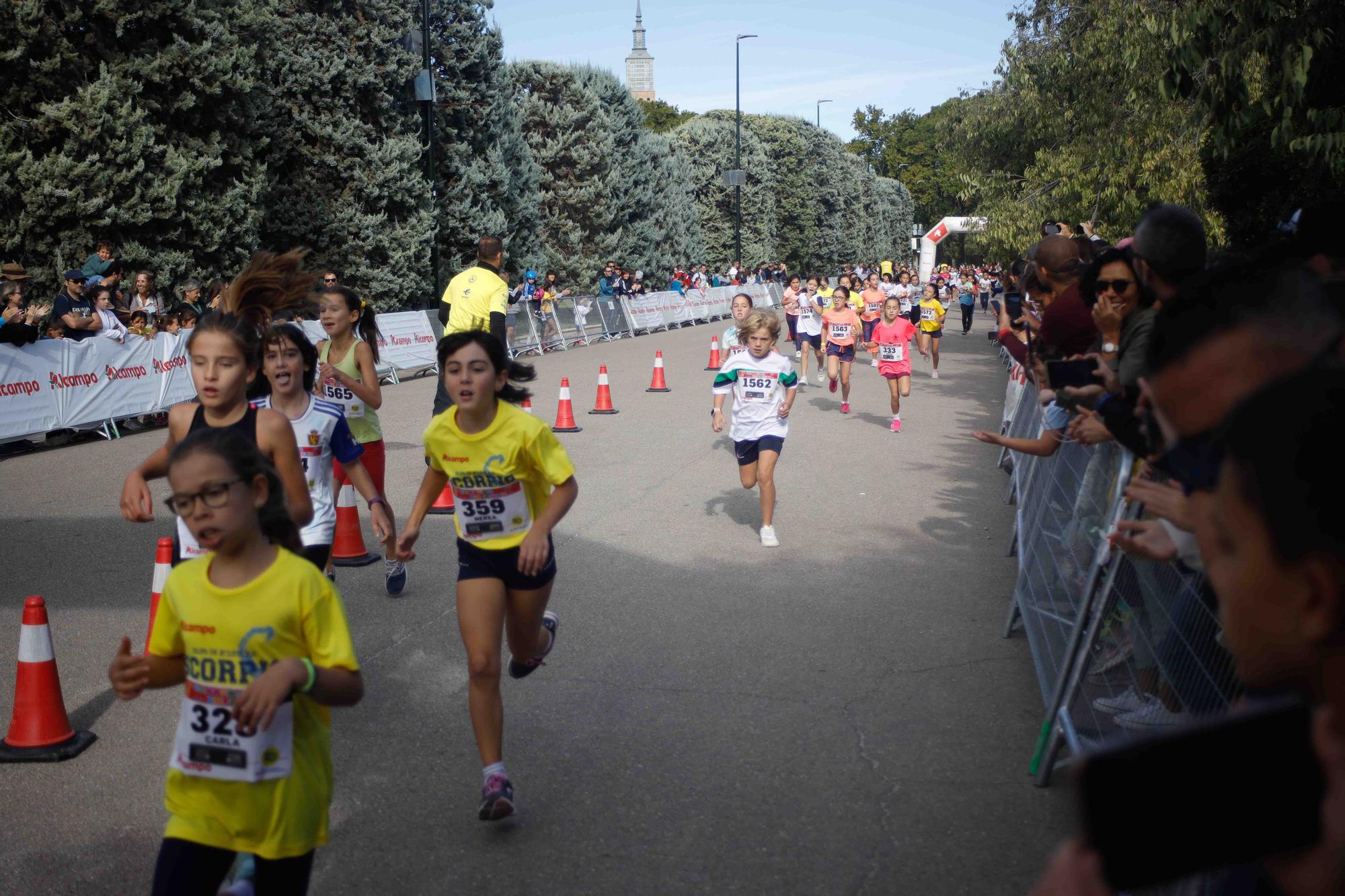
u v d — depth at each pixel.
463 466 3.82
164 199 17.52
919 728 4.49
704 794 3.93
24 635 4.35
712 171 52.88
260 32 20.08
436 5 25.88
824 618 5.95
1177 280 3.81
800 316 17.89
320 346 6.76
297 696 2.71
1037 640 4.86
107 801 3.96
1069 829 3.64
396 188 23.70
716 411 7.76
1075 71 17.52
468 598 3.80
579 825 3.71
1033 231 19.09
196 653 2.62
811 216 61.94
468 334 3.79
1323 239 3.24
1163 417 1.61
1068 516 4.57
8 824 3.78
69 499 9.33
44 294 16.44
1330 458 0.98
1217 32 8.82
